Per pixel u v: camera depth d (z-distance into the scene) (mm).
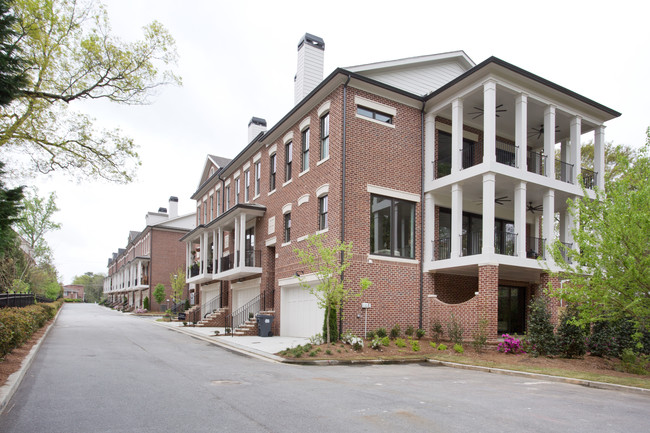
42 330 19625
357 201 16672
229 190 29672
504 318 19938
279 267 20594
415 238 18031
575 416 6785
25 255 39031
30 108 13844
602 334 14461
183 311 36750
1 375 8617
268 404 7070
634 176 12312
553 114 17891
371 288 16484
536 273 17938
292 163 20500
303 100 18859
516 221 16703
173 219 49875
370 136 17375
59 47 14359
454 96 17766
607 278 11516
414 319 17344
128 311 52062
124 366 10906
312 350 13570
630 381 10203
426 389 8773
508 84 16641
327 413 6551
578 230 12320
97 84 15312
